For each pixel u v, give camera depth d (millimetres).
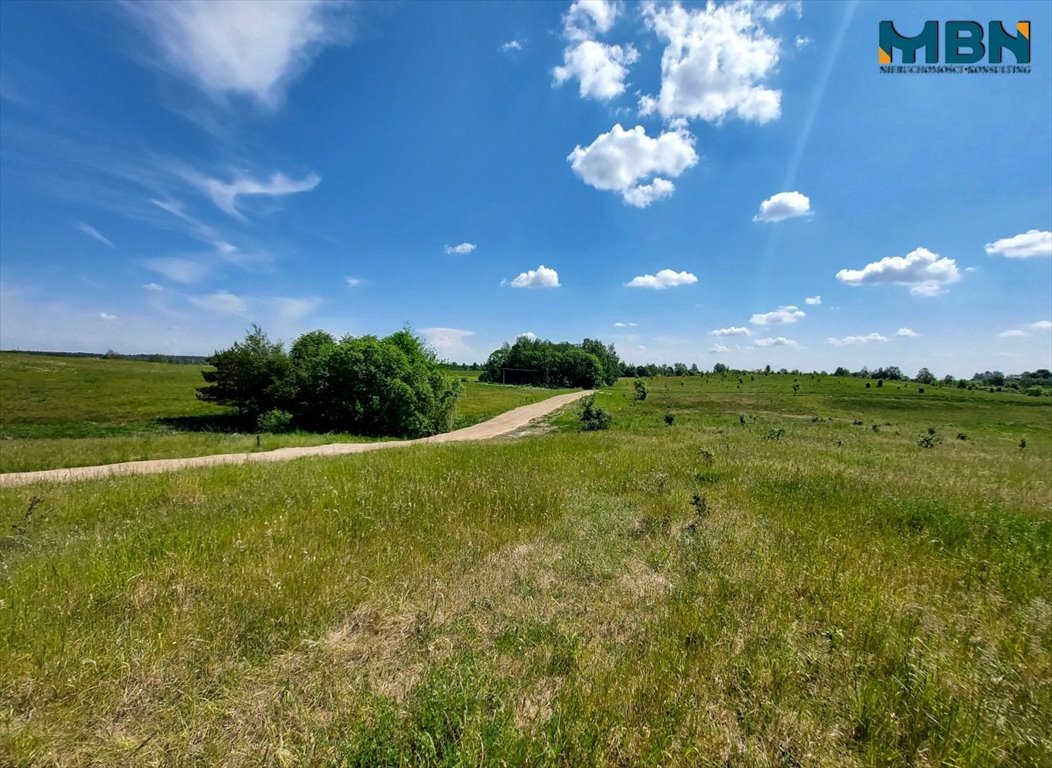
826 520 6398
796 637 3449
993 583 4516
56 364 63500
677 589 4203
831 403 55875
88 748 2332
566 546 5305
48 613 3475
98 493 8227
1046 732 2590
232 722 2551
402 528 5633
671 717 2547
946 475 10789
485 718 2473
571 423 33094
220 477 9602
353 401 30297
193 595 3875
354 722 2434
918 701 2721
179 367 77562
